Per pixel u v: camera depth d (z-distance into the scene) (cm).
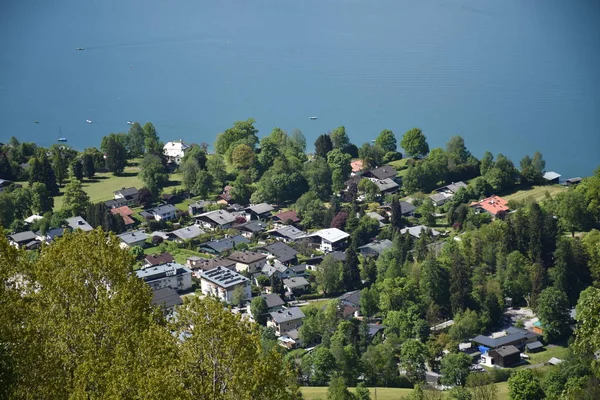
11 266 6819
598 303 6406
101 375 5975
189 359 5516
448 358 14300
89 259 6969
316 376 13788
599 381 11000
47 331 6525
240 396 5434
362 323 15962
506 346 15375
